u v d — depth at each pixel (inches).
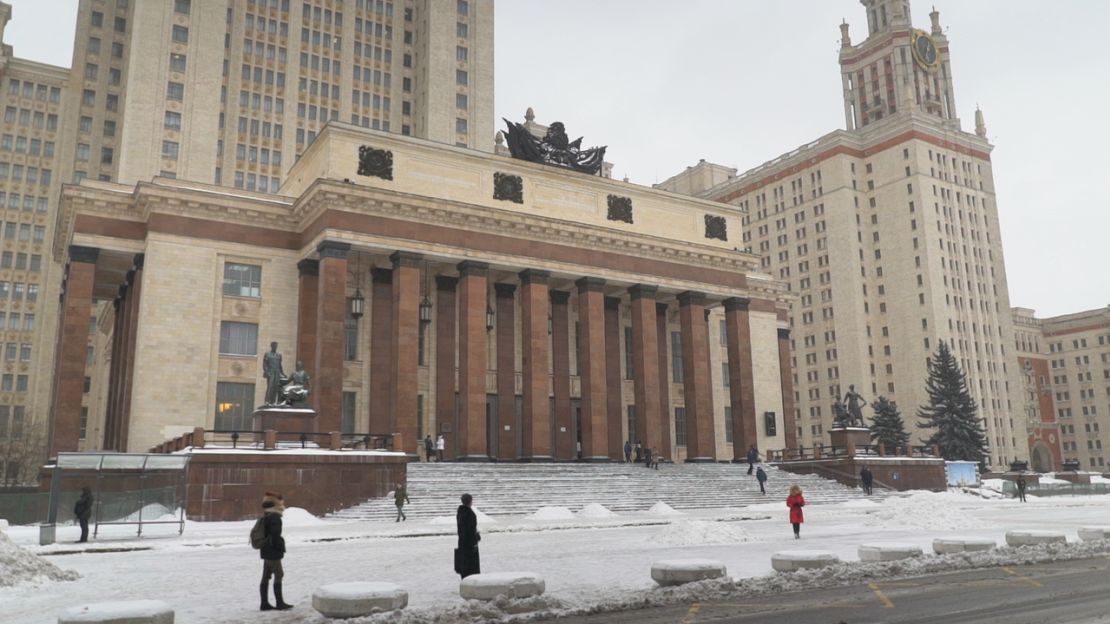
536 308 2465.6
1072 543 903.1
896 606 562.9
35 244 4638.3
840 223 5748.0
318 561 927.7
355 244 2218.3
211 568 879.1
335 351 2133.4
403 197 2274.9
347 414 2329.0
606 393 2723.9
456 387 2495.1
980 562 787.4
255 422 1833.2
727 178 7032.5
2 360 4478.3
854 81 6446.9
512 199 2549.2
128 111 3725.4
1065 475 3944.4
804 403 5856.3
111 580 785.6
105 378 3334.2
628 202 2770.7
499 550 1016.2
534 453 2377.0
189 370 2165.4
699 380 2721.5
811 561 725.9
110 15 4921.3
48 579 769.6
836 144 5836.6
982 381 5521.7
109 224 2210.9
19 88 4719.5
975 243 5777.6
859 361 5511.8
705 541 1059.9
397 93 4552.2
